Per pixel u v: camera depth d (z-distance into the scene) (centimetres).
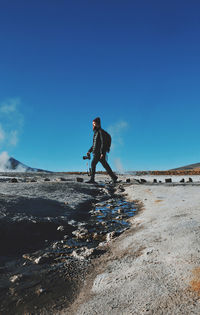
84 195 603
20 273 242
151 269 202
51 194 564
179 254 213
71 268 246
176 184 758
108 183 844
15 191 559
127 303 167
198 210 344
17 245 307
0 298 204
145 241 262
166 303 157
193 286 167
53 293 205
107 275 213
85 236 341
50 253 281
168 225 293
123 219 415
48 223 369
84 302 183
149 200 525
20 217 364
